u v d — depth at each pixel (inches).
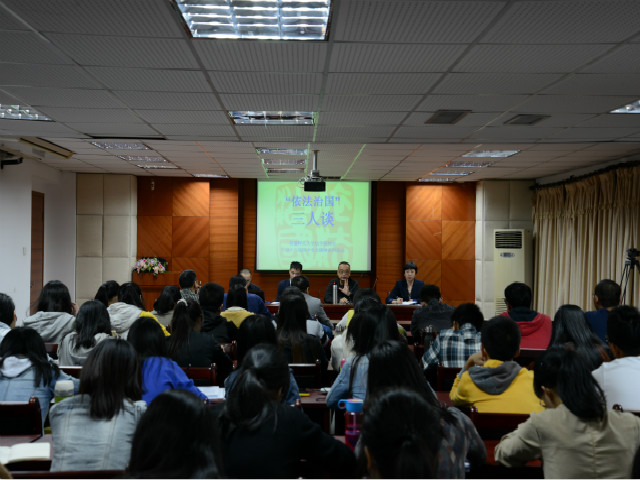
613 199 346.0
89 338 149.8
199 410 58.1
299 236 480.4
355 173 433.1
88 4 125.0
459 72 170.6
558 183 413.1
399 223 487.5
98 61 163.0
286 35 144.3
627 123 241.1
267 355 87.3
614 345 117.6
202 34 144.2
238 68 168.2
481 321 162.9
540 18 129.3
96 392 88.0
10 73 175.8
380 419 55.7
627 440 77.6
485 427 100.8
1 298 174.9
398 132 265.9
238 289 214.8
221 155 353.4
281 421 75.9
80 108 222.5
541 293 434.9
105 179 446.3
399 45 147.4
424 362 160.2
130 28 138.0
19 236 347.6
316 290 488.4
